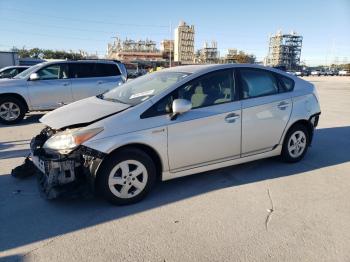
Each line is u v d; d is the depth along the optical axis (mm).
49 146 3748
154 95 4066
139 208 3797
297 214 3656
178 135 4020
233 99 4504
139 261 2832
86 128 3668
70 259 2857
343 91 23688
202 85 4305
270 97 4855
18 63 37969
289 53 129250
